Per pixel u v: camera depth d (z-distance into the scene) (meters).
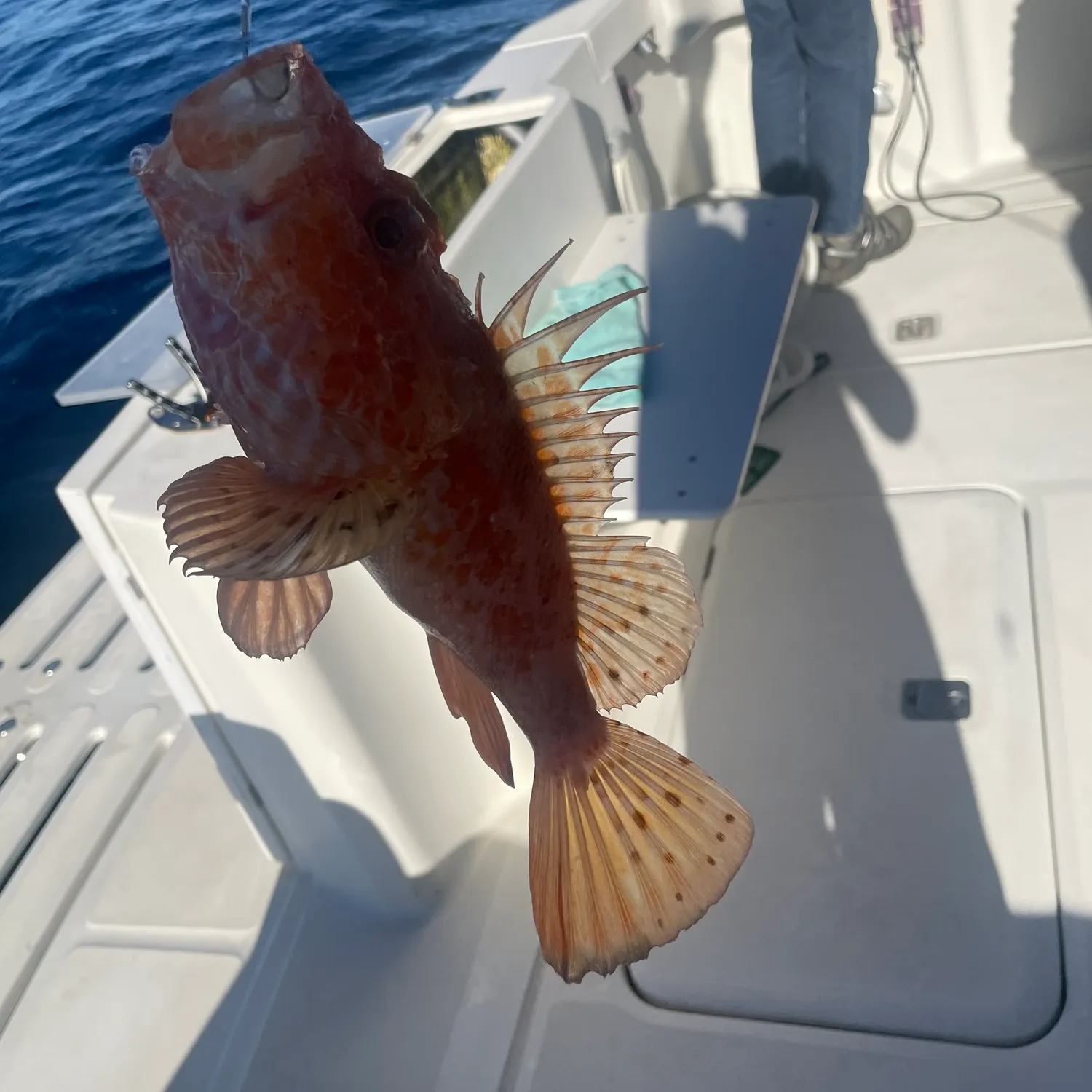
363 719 1.10
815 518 1.64
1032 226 2.20
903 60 2.29
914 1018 1.03
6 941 1.34
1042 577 1.43
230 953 1.26
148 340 1.32
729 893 1.19
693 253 1.73
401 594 0.63
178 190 0.49
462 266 1.47
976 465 1.65
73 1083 1.16
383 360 0.52
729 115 2.58
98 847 1.45
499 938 1.18
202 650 1.07
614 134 2.05
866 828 1.21
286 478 0.54
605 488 0.68
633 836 0.75
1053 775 1.20
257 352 0.51
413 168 1.66
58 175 4.17
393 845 1.17
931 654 1.38
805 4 1.88
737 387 1.40
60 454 3.09
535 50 2.04
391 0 4.48
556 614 0.69
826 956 1.10
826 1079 1.00
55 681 1.77
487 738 0.72
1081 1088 0.95
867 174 2.33
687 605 0.71
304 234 0.50
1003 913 1.09
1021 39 2.29
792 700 1.37
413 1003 1.14
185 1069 1.15
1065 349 1.83
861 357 1.98
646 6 2.26
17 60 5.33
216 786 1.49
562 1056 1.07
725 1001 1.08
